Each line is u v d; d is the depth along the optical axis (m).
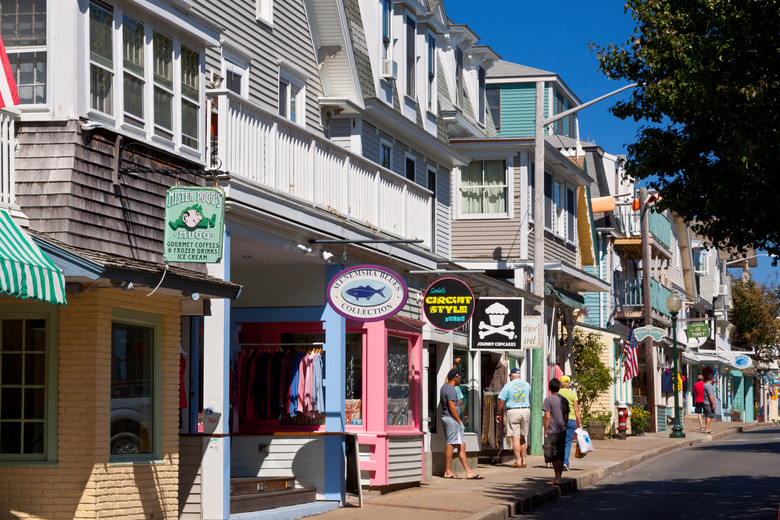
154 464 12.47
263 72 18.55
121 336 12.20
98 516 11.32
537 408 26.67
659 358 47.72
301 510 14.90
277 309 16.92
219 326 13.54
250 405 16.62
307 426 16.61
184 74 13.31
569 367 33.53
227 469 13.53
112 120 11.78
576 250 34.75
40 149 11.17
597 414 35.31
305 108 20.27
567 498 18.61
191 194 11.71
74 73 11.21
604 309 44.06
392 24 23.31
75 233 11.09
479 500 16.78
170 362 12.99
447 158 26.08
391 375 18.50
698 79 14.68
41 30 11.33
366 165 18.09
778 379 88.56
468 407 23.42
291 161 15.35
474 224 30.78
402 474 18.31
